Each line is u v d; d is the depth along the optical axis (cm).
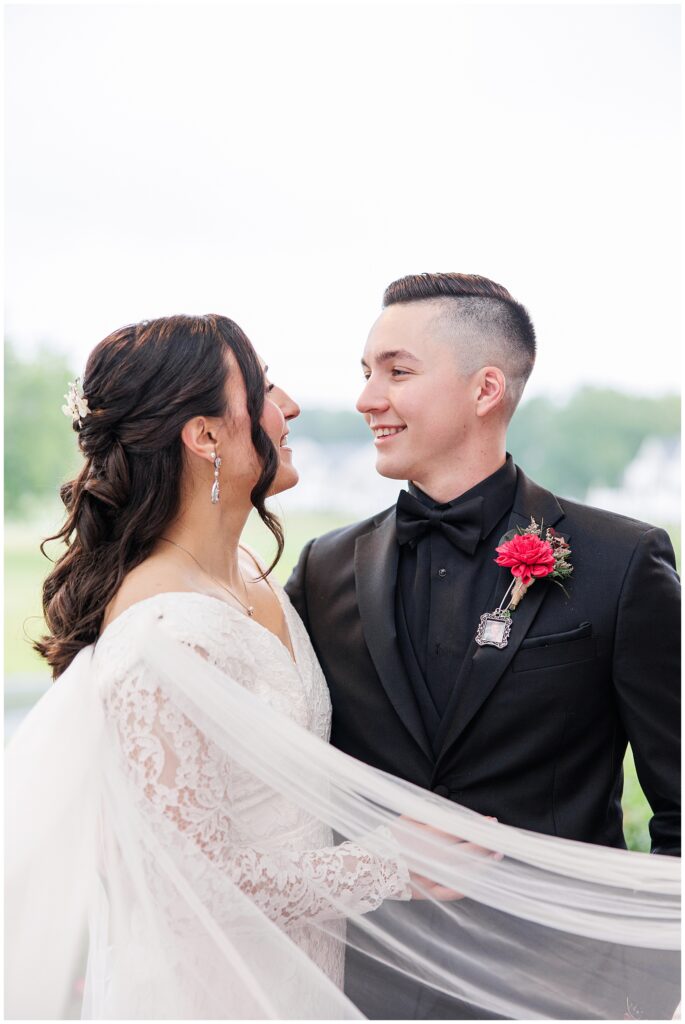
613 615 162
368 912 141
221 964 128
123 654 132
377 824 139
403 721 164
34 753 135
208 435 151
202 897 126
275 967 130
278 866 133
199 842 127
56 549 325
